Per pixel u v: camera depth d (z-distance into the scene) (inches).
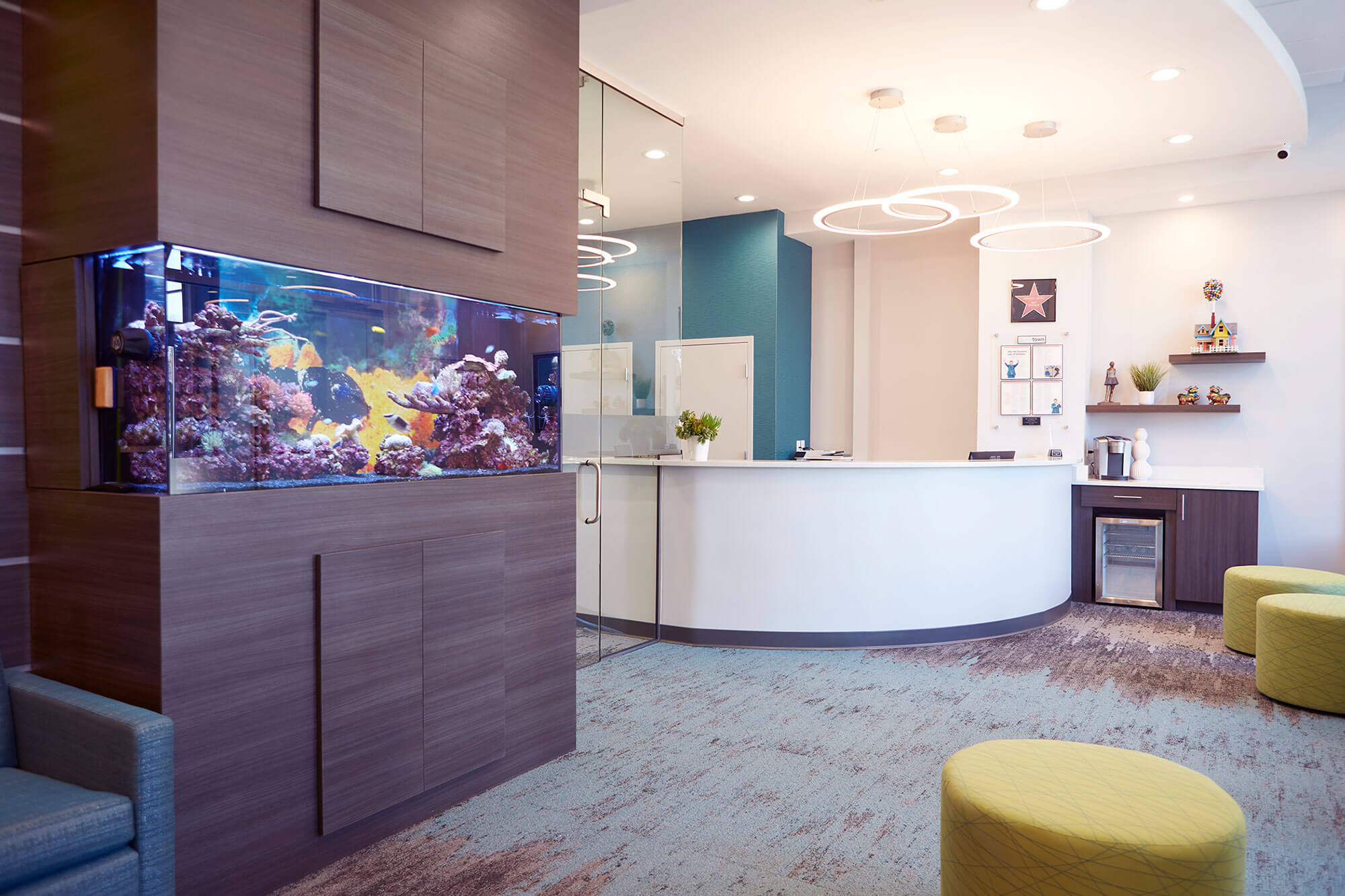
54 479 92.1
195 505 85.4
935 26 172.6
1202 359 262.1
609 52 184.2
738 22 171.2
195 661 85.4
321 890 93.4
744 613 203.6
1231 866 69.7
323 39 96.5
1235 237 266.5
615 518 200.5
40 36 91.9
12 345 93.9
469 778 118.3
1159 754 134.9
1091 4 163.6
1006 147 244.2
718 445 321.4
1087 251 277.4
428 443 113.0
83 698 82.3
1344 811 114.0
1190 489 249.9
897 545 204.4
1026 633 220.7
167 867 77.7
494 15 121.3
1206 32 174.1
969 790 78.0
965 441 313.9
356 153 100.2
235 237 88.6
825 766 129.9
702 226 326.3
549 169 132.2
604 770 128.4
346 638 99.9
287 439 95.3
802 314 331.0
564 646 135.0
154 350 85.0
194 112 84.8
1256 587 195.6
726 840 106.0
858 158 254.4
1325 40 208.5
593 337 189.5
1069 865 69.2
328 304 99.6
